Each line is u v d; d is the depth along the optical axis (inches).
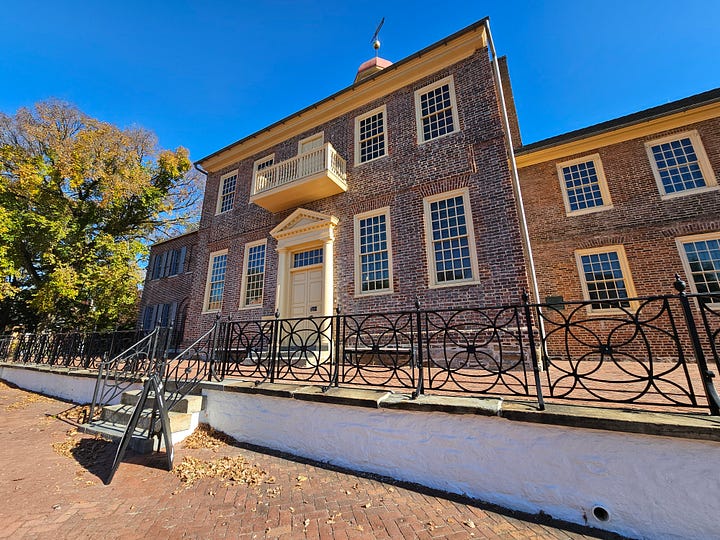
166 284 693.9
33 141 656.4
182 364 382.0
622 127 385.1
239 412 191.3
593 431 110.6
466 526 106.2
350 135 412.2
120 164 676.7
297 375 246.7
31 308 623.8
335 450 156.6
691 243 337.1
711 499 94.3
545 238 408.8
